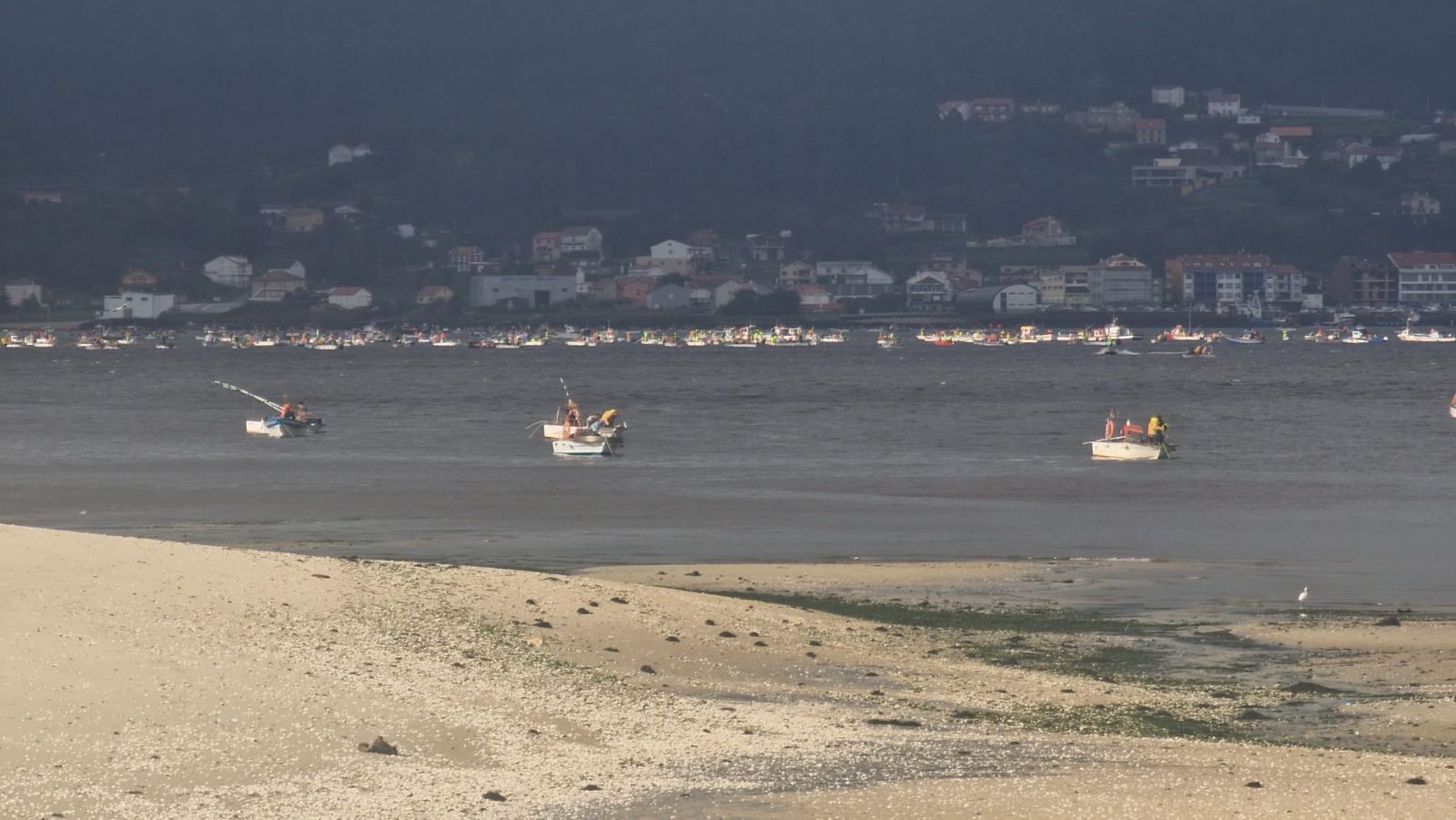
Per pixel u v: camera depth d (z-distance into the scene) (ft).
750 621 397.60
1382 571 525.75
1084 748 282.36
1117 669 365.81
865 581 501.15
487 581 410.72
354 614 357.82
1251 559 553.64
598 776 259.60
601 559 556.51
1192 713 320.29
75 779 243.81
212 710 278.67
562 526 651.25
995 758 274.36
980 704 324.19
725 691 326.44
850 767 267.18
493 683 315.17
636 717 298.15
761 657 359.66
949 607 452.76
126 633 313.94
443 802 244.42
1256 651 387.34
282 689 294.46
